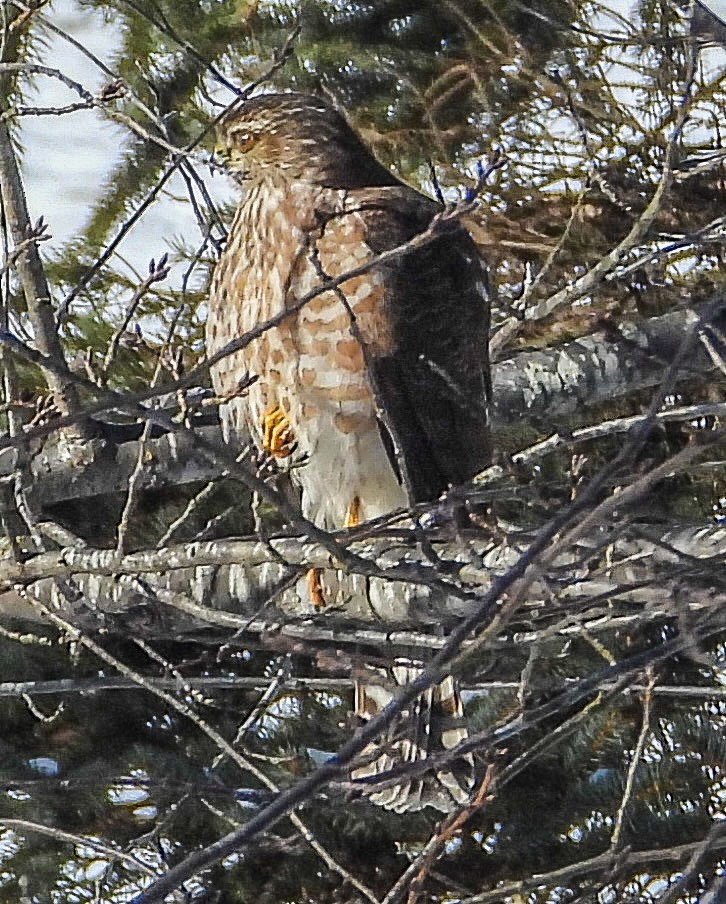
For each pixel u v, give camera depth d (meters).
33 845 12.05
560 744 12.01
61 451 11.26
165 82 14.08
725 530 7.75
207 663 11.72
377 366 10.61
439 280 10.94
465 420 11.05
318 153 11.17
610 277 11.42
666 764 12.00
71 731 12.35
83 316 13.56
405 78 12.98
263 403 10.88
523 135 13.65
